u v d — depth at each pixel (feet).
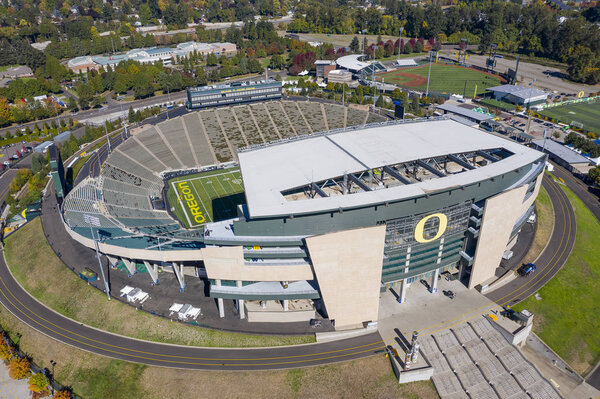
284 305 302.86
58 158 428.97
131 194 478.59
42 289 346.74
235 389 261.44
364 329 295.07
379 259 275.80
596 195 472.85
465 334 294.25
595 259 374.43
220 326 301.02
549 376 279.49
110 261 362.12
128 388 266.36
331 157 338.54
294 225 277.23
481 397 261.03
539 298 326.03
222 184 514.27
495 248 322.34
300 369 269.85
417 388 264.93
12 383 280.31
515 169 313.12
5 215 458.09
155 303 321.52
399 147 351.46
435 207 292.20
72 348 292.20
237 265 283.79
